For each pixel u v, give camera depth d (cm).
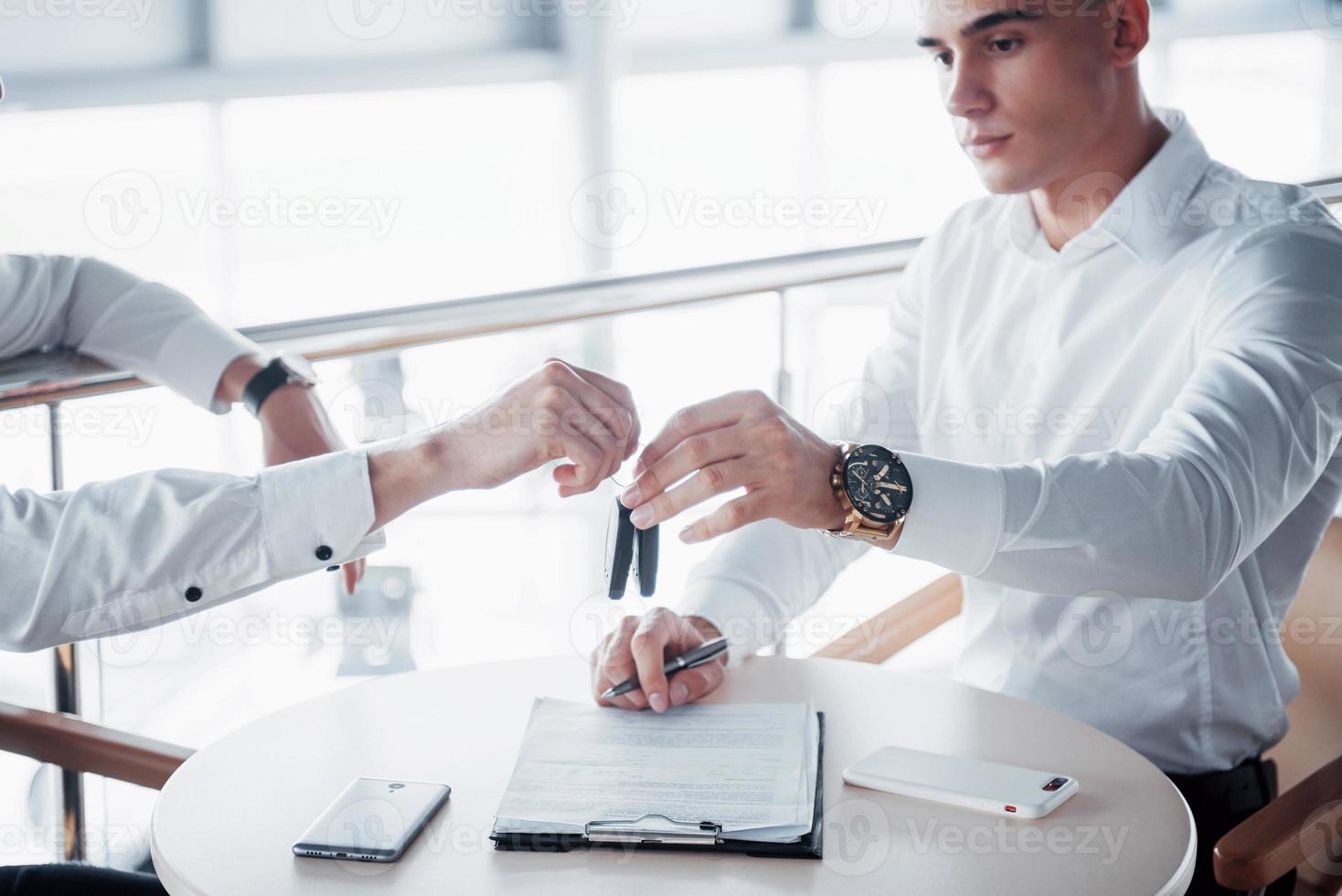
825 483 100
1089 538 101
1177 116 137
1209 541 104
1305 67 619
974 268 151
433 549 446
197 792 98
